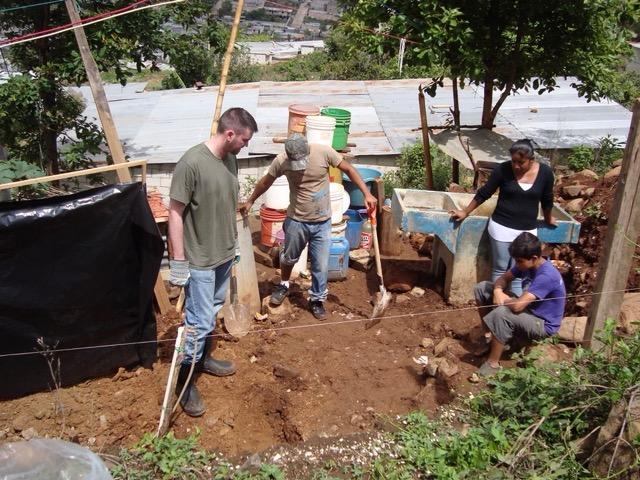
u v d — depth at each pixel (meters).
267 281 6.56
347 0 8.39
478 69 7.56
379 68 20.03
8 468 3.02
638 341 4.16
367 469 3.99
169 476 3.80
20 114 8.57
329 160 5.30
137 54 9.00
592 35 7.96
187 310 4.43
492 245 5.62
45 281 4.28
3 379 4.36
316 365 4.96
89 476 3.03
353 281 6.64
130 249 4.49
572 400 4.11
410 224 5.82
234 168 4.37
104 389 4.56
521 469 3.79
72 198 4.25
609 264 4.56
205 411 4.38
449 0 7.41
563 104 13.84
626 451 3.51
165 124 11.97
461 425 4.33
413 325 5.66
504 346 4.73
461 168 10.72
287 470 3.99
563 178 7.94
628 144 4.32
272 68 21.39
